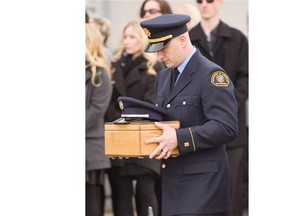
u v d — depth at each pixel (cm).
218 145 873
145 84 1216
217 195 880
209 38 1216
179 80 889
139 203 1194
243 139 1204
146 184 1188
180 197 884
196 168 880
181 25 881
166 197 895
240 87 1211
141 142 862
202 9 1212
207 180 877
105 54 1180
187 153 881
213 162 880
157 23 879
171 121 875
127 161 1187
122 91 1222
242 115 1208
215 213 880
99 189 1171
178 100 885
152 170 1184
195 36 1216
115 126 871
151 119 883
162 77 921
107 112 1230
